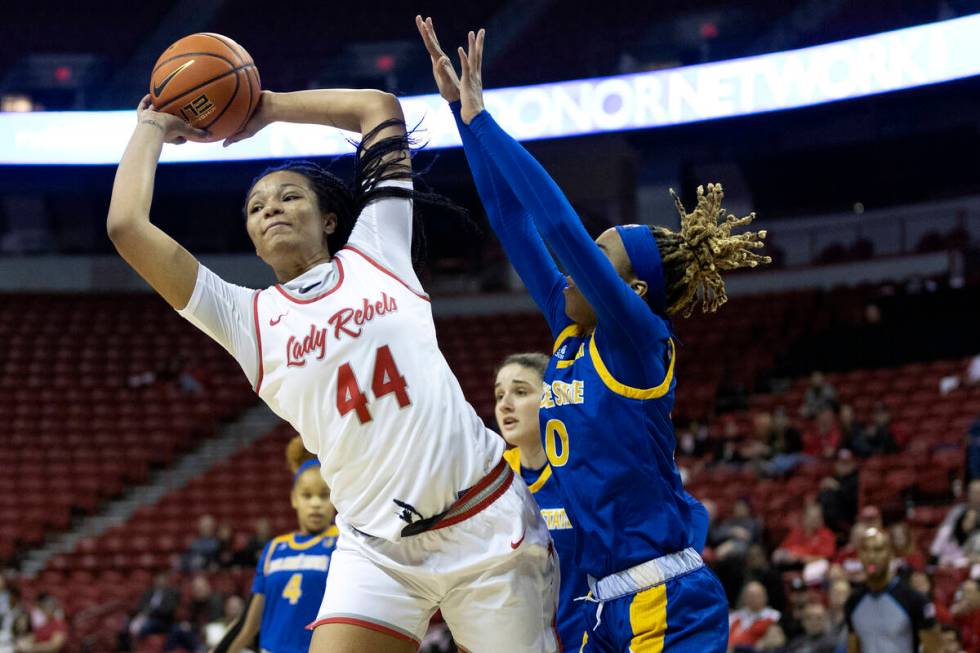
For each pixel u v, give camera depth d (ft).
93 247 63.46
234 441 53.72
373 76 63.52
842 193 57.36
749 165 56.59
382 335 8.67
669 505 8.93
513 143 8.95
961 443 36.14
